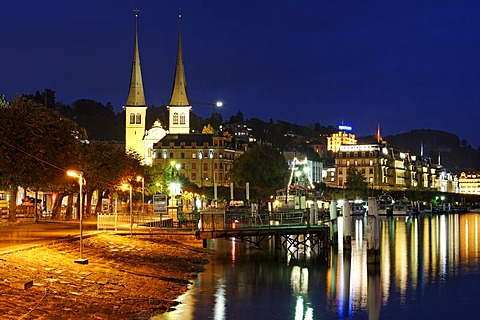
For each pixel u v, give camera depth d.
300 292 52.56
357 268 68.12
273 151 171.75
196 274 59.47
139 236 72.00
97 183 104.94
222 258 73.25
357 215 179.12
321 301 49.12
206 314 41.84
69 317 34.38
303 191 151.12
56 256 49.97
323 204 150.50
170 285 50.75
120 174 111.38
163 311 41.06
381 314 45.59
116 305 39.56
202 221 74.94
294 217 92.25
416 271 67.38
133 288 45.81
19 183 72.31
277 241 80.62
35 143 71.50
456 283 59.09
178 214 90.69
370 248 68.31
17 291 36.62
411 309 47.47
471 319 44.72
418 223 180.50
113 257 56.81
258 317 42.56
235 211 103.06
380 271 66.62
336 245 91.12
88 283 43.66
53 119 79.06
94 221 94.00
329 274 63.34
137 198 150.62
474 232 135.38
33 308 34.34
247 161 169.75
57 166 76.00
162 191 161.88
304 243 81.06
